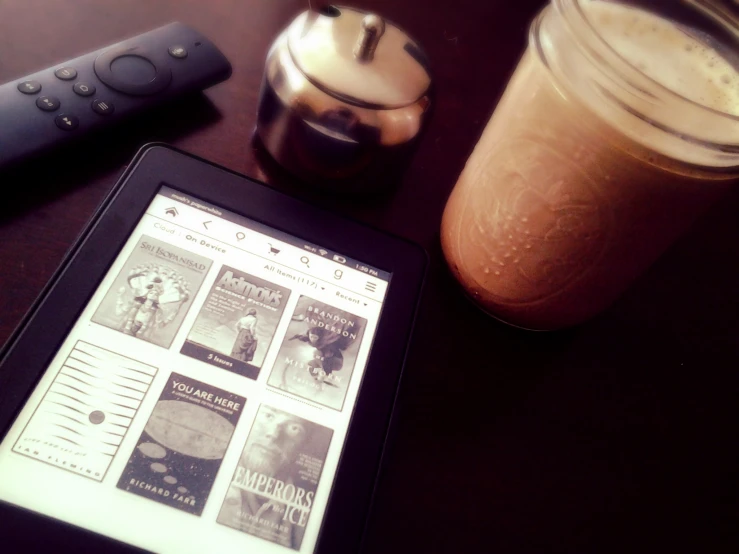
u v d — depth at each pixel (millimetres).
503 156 237
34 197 262
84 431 206
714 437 289
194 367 226
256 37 350
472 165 263
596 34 200
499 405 271
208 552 199
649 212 217
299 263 257
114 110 278
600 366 294
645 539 256
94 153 281
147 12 341
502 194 239
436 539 234
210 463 212
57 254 252
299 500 213
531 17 424
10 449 197
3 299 236
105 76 284
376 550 227
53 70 279
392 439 229
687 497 271
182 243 248
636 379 296
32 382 207
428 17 404
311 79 262
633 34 237
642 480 270
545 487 256
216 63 309
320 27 277
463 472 250
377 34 263
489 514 244
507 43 406
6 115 257
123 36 328
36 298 225
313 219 266
